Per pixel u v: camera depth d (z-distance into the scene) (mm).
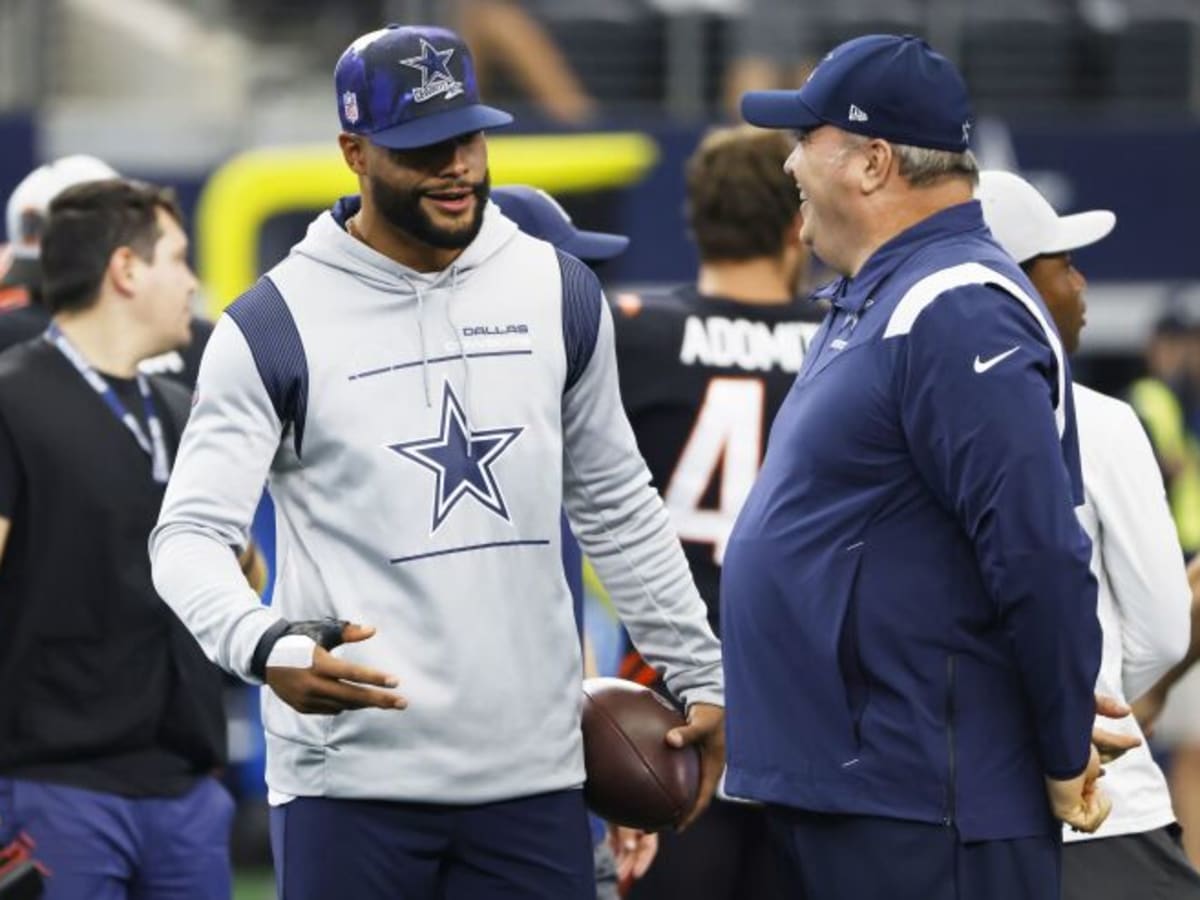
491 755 11039
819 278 21234
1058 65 35344
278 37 37531
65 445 13617
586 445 11656
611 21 33594
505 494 11055
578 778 11461
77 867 13656
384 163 10859
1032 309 10688
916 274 10836
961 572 10781
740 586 11203
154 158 26406
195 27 37312
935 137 11016
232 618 10523
